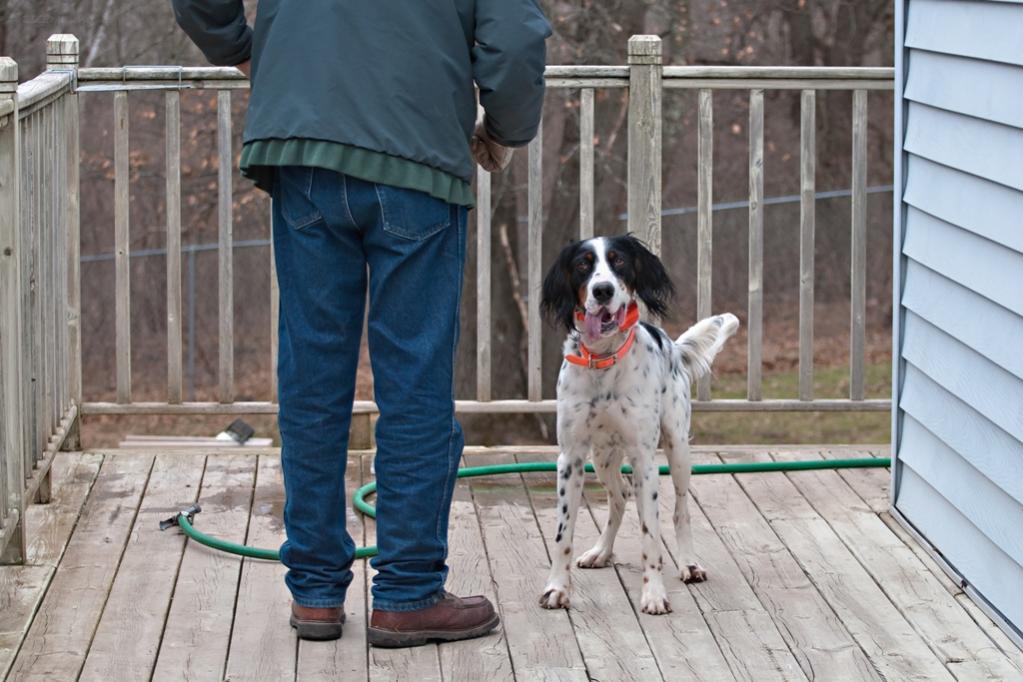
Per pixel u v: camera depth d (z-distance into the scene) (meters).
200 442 5.91
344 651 3.61
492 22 3.29
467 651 3.61
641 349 3.95
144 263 12.38
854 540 4.50
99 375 12.42
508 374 10.18
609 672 3.49
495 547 4.46
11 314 3.99
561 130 11.20
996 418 3.81
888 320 13.98
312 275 3.46
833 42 12.52
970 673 3.49
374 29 3.29
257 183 3.55
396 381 3.47
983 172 3.87
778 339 13.54
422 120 3.33
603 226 10.22
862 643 3.68
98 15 9.56
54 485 5.03
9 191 3.93
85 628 3.74
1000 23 3.76
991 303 3.85
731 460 5.46
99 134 11.49
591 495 5.02
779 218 13.70
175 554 4.33
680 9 9.20
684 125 10.73
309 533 3.61
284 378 3.56
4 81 3.87
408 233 3.37
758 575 4.19
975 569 3.99
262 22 3.46
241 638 3.69
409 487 3.51
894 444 4.72
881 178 14.12
